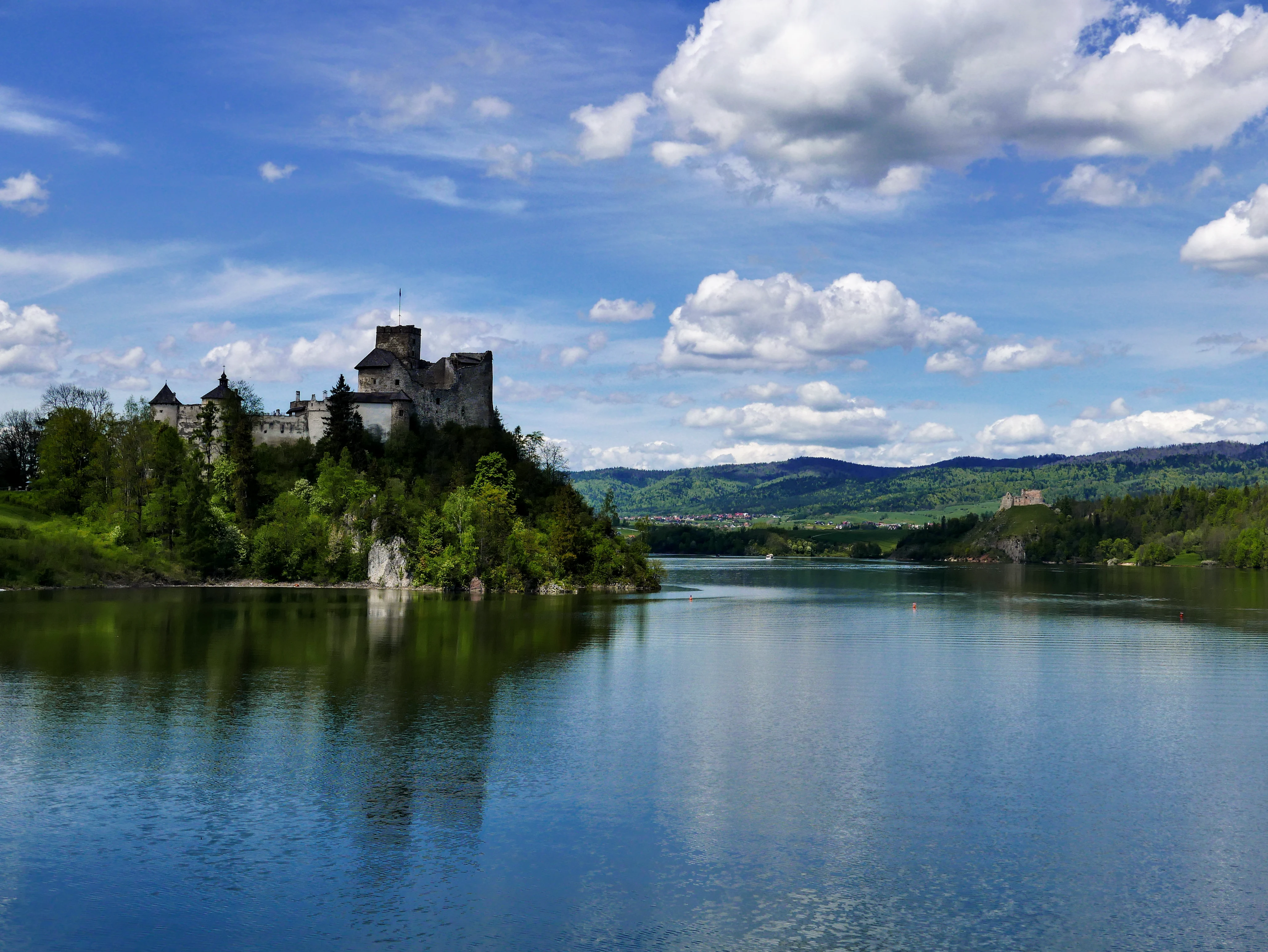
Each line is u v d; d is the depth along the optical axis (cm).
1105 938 4553
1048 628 16050
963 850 5547
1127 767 7131
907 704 9250
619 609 18225
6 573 18350
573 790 6475
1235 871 5297
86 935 4503
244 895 4909
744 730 8119
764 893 4978
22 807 6003
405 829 5756
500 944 4459
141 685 9456
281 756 7100
